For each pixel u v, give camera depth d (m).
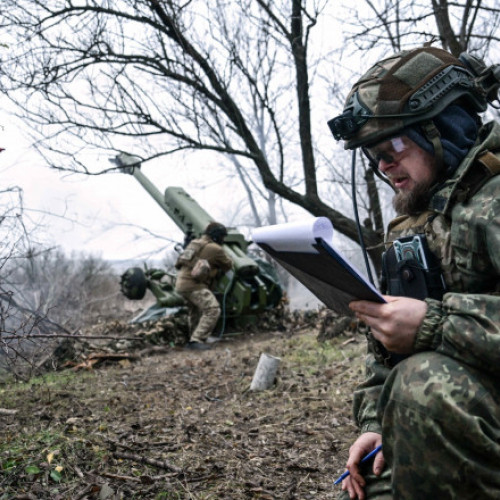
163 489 2.80
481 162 1.58
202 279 8.50
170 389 5.25
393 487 1.53
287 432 3.79
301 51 5.69
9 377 5.24
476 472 1.42
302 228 1.49
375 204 6.05
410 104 1.66
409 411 1.48
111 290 14.04
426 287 1.69
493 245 1.49
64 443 3.30
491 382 1.47
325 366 5.68
